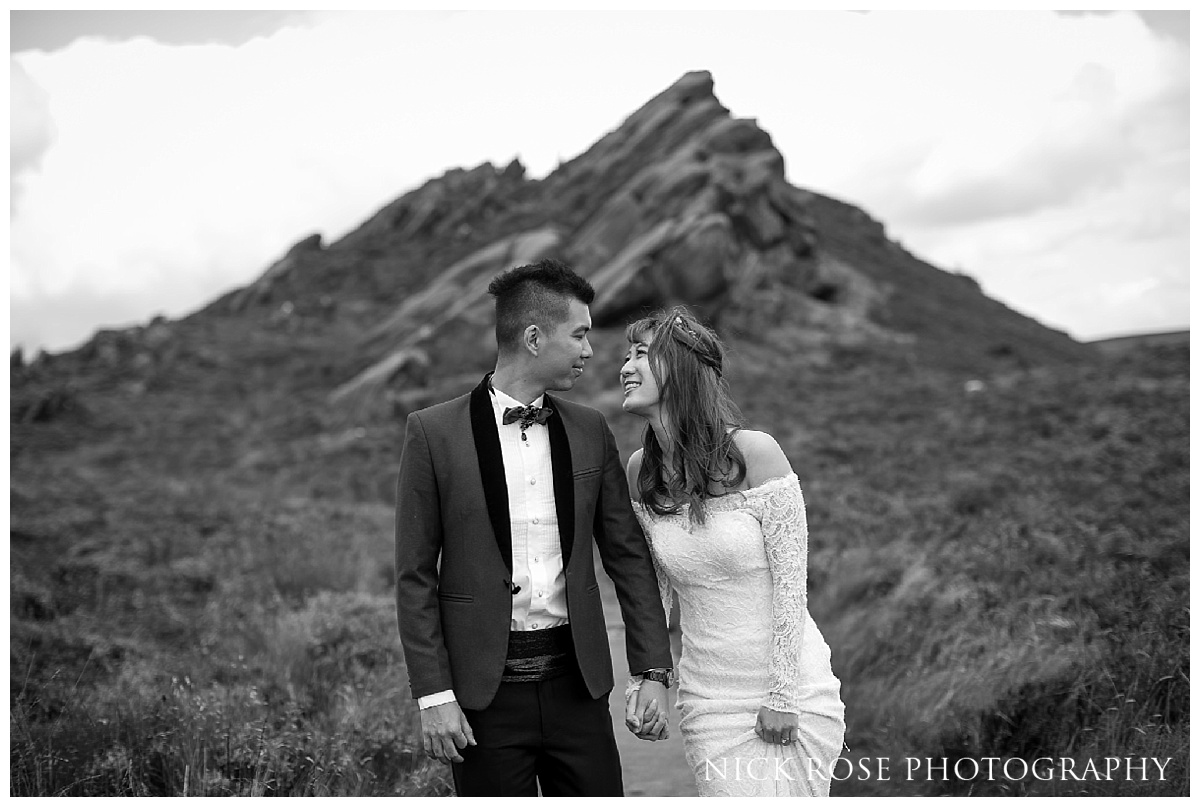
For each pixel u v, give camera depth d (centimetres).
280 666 642
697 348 339
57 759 459
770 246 4003
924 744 508
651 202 3975
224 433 3272
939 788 474
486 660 315
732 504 337
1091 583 639
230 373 4178
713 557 336
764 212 4025
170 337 4544
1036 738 481
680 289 3506
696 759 343
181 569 1081
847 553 884
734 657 337
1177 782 420
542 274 333
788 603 329
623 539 345
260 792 439
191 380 4081
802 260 4153
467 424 328
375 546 1195
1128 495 1030
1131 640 513
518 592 320
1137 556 696
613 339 3259
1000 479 1255
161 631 853
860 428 2131
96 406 3694
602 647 327
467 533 321
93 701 559
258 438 3123
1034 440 1648
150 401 3812
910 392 2739
